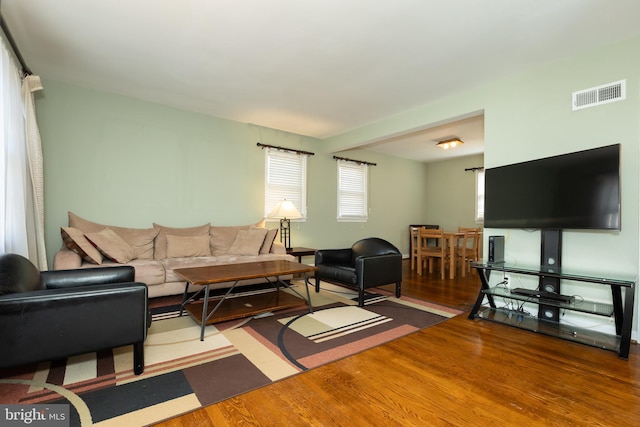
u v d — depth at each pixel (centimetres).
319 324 272
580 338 241
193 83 340
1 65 219
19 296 146
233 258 383
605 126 256
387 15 219
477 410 152
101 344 164
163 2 208
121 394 160
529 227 284
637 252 239
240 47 264
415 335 251
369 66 295
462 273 507
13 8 212
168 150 415
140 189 395
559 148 281
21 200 249
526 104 303
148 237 373
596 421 145
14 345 144
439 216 777
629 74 245
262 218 500
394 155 714
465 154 702
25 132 278
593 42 252
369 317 294
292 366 195
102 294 164
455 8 212
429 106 393
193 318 274
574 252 270
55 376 177
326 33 242
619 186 228
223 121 461
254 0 205
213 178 453
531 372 191
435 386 174
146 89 359
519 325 271
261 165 500
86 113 360
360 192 649
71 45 262
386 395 164
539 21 225
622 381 181
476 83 331
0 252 216
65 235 301
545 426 141
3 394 159
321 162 579
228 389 167
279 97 376
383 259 350
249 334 247
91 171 364
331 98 377
